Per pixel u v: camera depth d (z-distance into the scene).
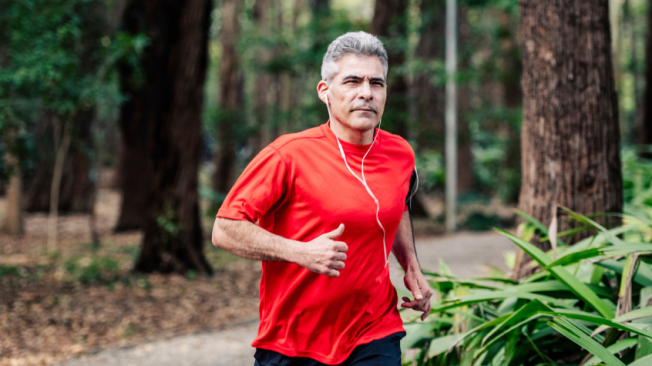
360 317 1.89
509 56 14.49
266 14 20.03
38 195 15.33
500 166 17.78
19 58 7.20
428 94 17.11
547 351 2.72
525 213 3.36
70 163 15.25
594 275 2.79
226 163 17.58
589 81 3.30
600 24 3.32
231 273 8.85
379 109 1.83
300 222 1.83
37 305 6.22
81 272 8.09
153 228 8.48
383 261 1.94
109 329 5.63
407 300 2.12
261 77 21.05
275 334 1.91
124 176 13.28
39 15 7.34
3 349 4.81
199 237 8.73
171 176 8.48
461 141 15.40
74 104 8.16
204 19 8.45
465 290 2.94
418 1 14.45
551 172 3.36
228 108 15.07
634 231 3.79
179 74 8.36
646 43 11.38
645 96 11.32
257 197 1.76
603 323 2.10
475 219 14.27
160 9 8.51
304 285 1.83
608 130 3.34
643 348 2.12
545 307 2.34
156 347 4.94
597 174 3.31
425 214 16.50
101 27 9.67
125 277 8.02
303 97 19.34
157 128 8.51
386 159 1.90
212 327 5.80
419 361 2.82
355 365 1.86
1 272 7.61
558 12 3.31
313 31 13.95
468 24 16.34
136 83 9.30
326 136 1.86
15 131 7.98
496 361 2.63
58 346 5.00
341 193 1.80
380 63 1.83
